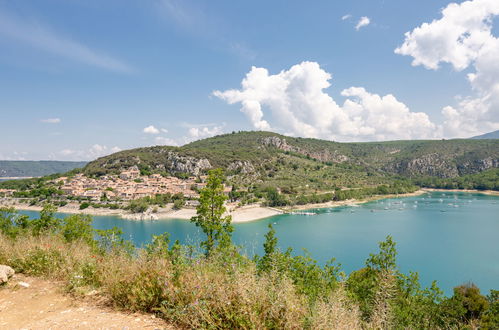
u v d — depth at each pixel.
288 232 88.19
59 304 6.34
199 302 5.20
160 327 5.11
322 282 13.42
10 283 7.57
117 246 11.97
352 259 60.72
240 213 125.69
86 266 8.02
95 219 116.88
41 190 155.62
